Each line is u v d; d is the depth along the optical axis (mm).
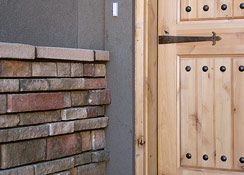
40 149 1784
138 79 2146
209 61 2246
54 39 2141
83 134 2049
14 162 1662
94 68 2098
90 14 2250
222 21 2213
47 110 1825
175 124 2311
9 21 1908
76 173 1996
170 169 2320
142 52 2141
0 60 1607
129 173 2146
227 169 2217
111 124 2188
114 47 2174
